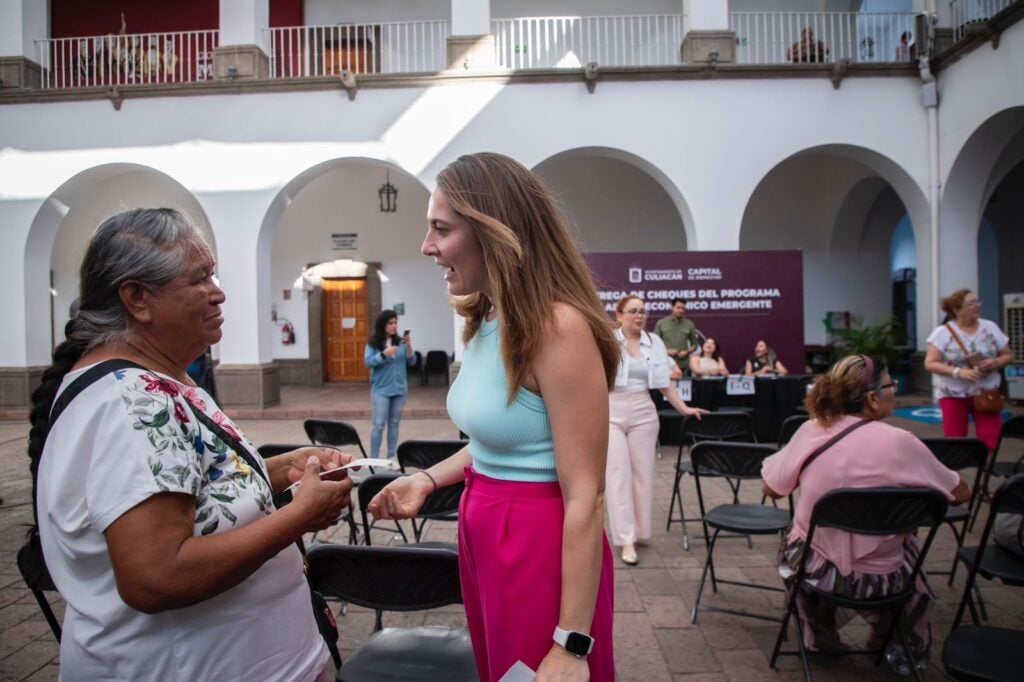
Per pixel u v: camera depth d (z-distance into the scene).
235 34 10.13
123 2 12.97
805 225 13.73
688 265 8.60
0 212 10.38
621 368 4.02
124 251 1.12
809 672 2.57
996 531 2.71
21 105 10.27
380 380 6.33
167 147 10.14
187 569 1.01
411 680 1.86
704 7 9.83
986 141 8.93
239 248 10.13
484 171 1.21
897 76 9.70
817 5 12.67
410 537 4.49
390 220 14.30
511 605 1.20
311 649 1.32
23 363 10.47
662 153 9.83
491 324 1.29
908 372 11.16
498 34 12.66
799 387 7.65
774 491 2.74
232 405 10.24
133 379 1.07
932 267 9.62
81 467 1.04
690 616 3.22
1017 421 4.30
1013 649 1.96
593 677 1.23
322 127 10.02
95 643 1.09
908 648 2.50
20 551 1.31
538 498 1.21
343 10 13.13
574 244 1.27
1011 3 8.19
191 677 1.11
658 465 6.71
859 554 2.44
